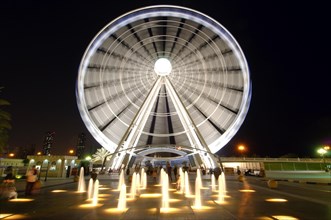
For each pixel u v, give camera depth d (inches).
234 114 1439.5
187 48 1556.3
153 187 755.4
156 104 1696.6
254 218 312.5
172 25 1487.5
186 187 666.8
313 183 858.1
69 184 846.5
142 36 1510.8
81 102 1334.9
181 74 1594.5
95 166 2250.2
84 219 310.7
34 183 558.6
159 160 1959.9
